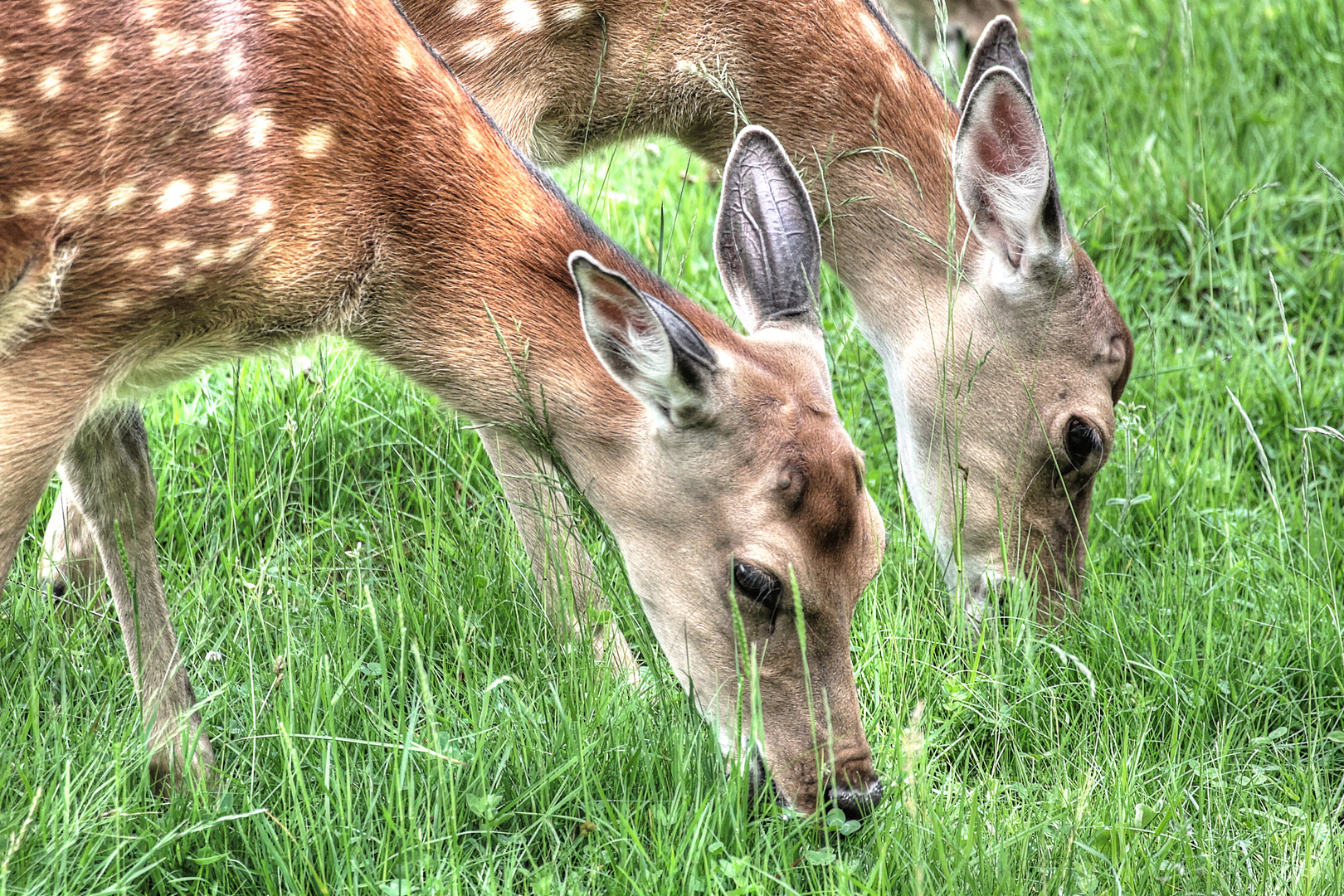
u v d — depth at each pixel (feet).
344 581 30.73
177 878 22.65
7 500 23.70
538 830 23.75
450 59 31.89
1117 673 29.43
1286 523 33.91
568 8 32.17
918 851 22.30
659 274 30.71
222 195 24.12
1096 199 45.50
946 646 29.81
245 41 24.26
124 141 23.56
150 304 24.21
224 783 24.21
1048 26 54.44
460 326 26.71
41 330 23.80
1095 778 25.95
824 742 24.93
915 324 33.17
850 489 24.97
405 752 23.32
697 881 22.17
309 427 32.60
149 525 26.61
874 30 33.86
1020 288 31.65
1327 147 47.67
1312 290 43.19
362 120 25.48
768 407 24.95
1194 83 49.08
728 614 25.25
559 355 26.53
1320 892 23.81
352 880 22.02
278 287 25.18
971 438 32.53
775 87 33.40
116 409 26.11
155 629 26.30
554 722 25.71
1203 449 36.45
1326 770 27.71
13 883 21.21
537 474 29.37
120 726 25.14
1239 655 29.60
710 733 25.38
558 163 34.27
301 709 25.35
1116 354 32.27
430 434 34.45
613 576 28.66
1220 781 26.03
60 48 23.27
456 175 26.43
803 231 27.04
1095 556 33.65
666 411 25.02
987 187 31.63
